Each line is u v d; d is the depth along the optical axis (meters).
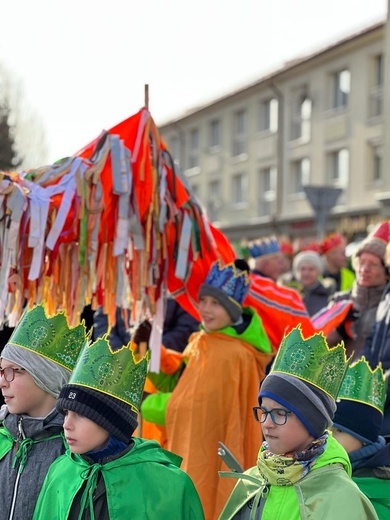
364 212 21.92
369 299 4.79
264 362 4.31
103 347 2.77
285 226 25.58
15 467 3.02
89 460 2.81
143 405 4.34
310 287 7.86
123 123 4.61
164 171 4.61
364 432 3.20
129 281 4.49
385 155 18.12
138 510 2.73
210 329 4.29
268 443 2.67
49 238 4.17
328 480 2.59
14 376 3.04
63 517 2.75
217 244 4.94
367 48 21.98
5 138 25.38
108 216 4.38
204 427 4.08
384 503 3.20
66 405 2.74
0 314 4.13
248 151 27.78
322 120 23.80
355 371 3.23
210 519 4.01
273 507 2.63
